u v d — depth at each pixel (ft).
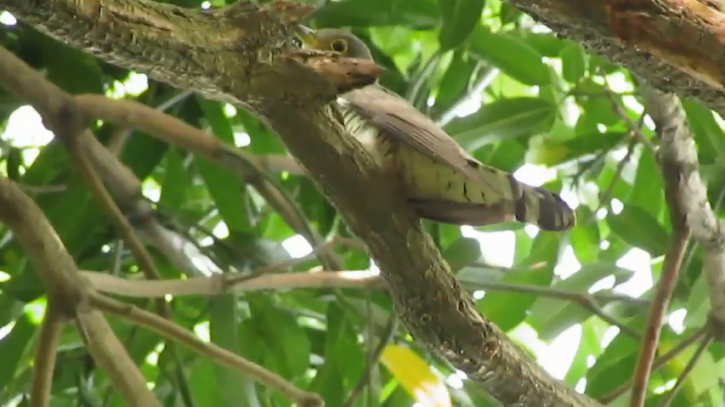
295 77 33.50
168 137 34.94
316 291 35.47
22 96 34.55
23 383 35.42
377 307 35.45
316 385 35.32
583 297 35.32
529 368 34.35
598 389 35.53
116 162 35.24
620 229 35.60
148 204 35.32
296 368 35.42
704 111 35.47
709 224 34.65
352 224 33.99
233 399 35.04
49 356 33.86
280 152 35.70
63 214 35.12
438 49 35.29
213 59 33.45
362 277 34.81
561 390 34.45
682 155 34.55
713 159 35.53
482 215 34.30
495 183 34.17
